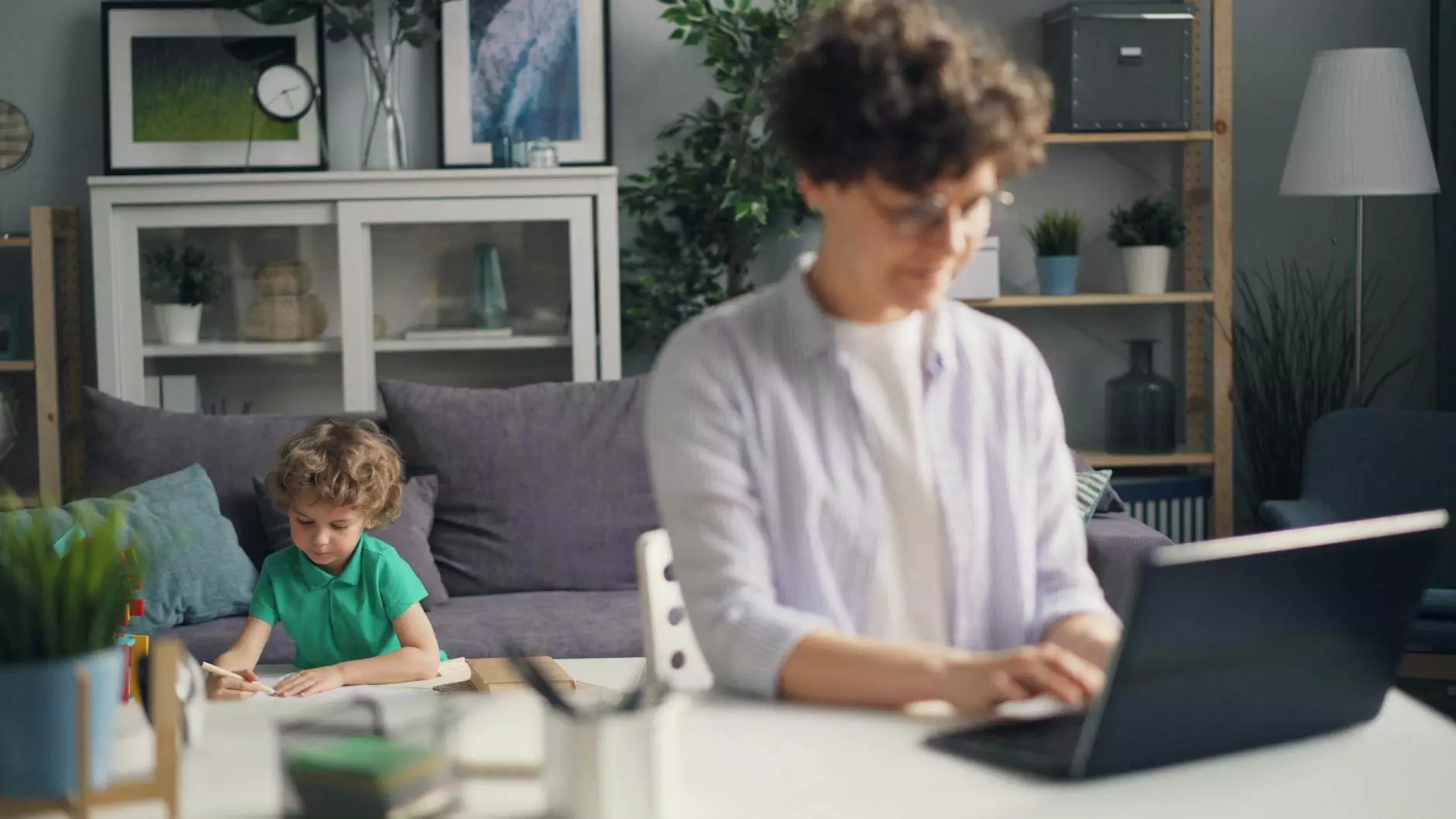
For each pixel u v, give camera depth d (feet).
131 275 12.73
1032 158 3.52
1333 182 12.48
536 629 9.46
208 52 13.35
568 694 3.92
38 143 13.80
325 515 7.73
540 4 13.64
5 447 13.20
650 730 2.94
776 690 3.63
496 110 13.66
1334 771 3.21
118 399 11.03
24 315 13.82
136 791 3.10
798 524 3.78
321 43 13.46
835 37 3.43
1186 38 13.23
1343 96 12.48
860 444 3.84
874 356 3.91
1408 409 14.62
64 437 13.53
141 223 12.69
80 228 13.84
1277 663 3.23
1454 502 11.09
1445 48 13.88
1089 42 13.17
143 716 3.91
